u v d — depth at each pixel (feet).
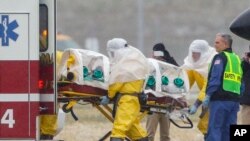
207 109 119.75
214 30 534.78
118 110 109.29
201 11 558.15
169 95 114.52
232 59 112.98
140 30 465.06
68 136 147.64
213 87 111.65
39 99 94.99
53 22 95.71
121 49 110.32
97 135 150.41
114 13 561.02
